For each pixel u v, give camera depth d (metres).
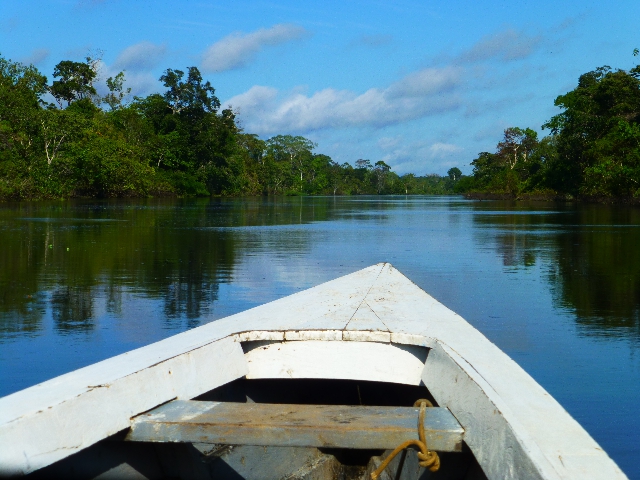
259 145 87.62
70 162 40.75
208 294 8.27
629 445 3.77
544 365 5.28
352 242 15.25
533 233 18.22
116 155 45.56
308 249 13.60
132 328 6.51
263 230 19.11
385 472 2.86
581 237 16.83
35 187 38.94
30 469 1.92
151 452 2.66
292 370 3.10
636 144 40.22
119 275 9.81
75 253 12.64
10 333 6.29
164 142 56.81
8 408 2.02
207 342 2.88
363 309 3.62
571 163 49.38
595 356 5.52
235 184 67.44
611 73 46.38
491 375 2.48
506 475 1.91
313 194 114.44
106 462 2.42
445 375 2.64
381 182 141.75
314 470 2.92
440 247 14.13
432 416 2.40
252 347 3.13
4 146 39.53
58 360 5.45
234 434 2.28
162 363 2.55
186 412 2.41
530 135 81.81
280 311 3.58
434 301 3.88
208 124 60.84
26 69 43.28
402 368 3.05
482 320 6.87
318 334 3.05
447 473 2.55
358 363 3.06
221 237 16.47
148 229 18.92
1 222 20.94
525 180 67.62
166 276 9.71
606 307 7.52
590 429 4.01
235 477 2.78
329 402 3.60
